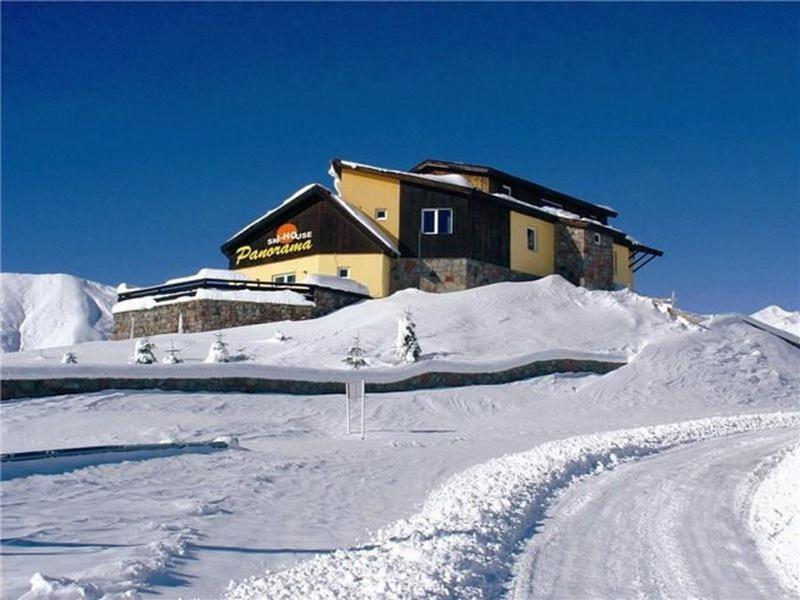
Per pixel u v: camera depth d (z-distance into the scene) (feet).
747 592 24.44
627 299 125.70
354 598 21.66
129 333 120.16
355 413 71.97
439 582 23.17
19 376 67.15
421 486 41.63
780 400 89.66
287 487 40.45
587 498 38.22
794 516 33.65
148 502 35.37
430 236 127.95
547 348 100.48
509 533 30.42
